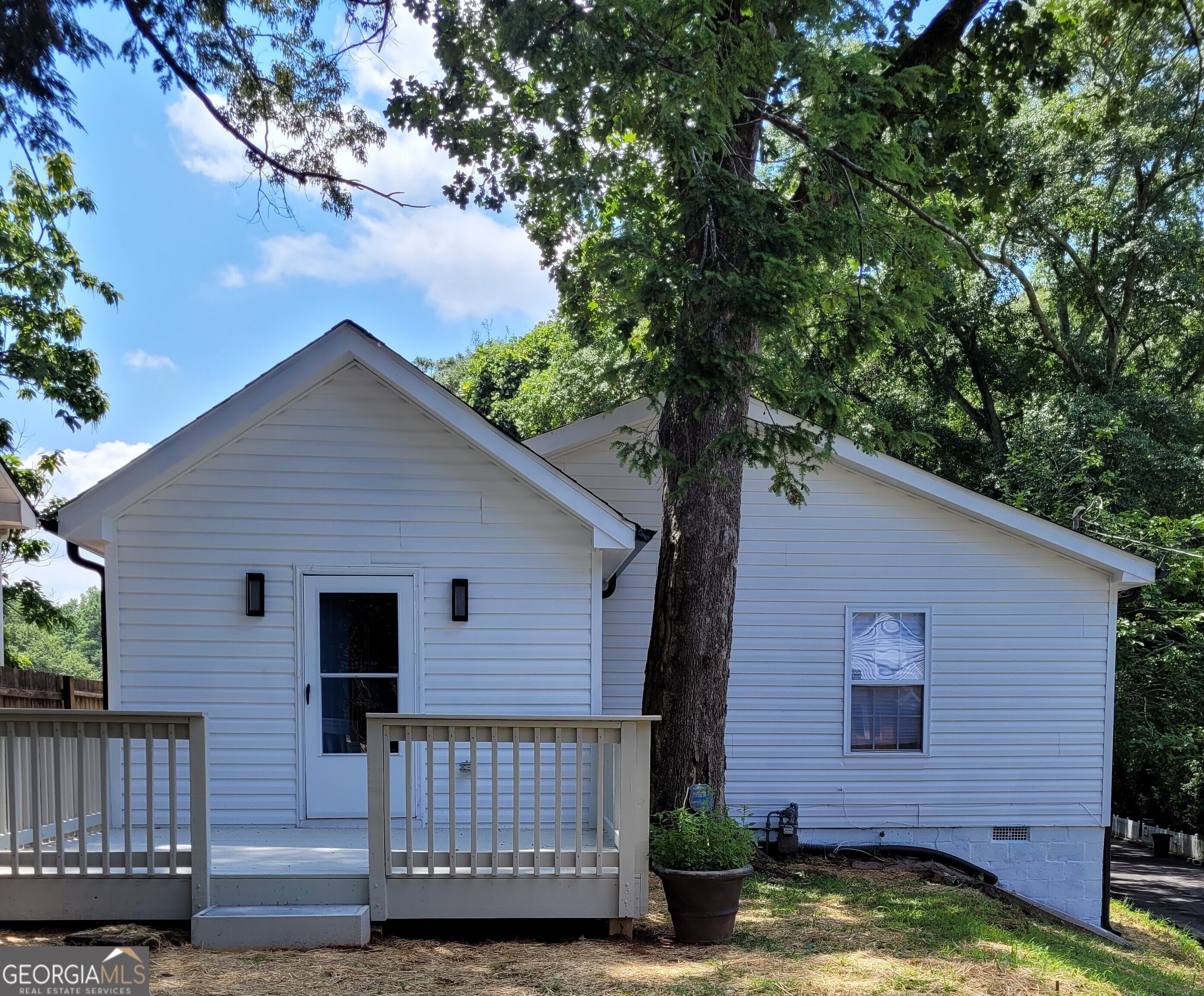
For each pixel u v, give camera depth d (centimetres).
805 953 580
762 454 693
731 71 683
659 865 596
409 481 791
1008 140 1795
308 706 773
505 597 796
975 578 1050
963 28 1009
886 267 808
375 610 790
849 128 705
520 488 801
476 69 821
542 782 787
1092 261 2052
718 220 689
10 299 1670
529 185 856
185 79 754
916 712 1048
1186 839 1945
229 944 546
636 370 712
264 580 775
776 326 668
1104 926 1039
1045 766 1048
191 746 570
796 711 1036
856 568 1045
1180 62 1479
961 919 702
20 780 632
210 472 774
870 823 1033
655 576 1028
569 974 514
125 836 568
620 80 665
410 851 577
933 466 2217
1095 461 1739
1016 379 2180
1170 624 1638
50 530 751
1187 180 1891
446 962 533
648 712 834
